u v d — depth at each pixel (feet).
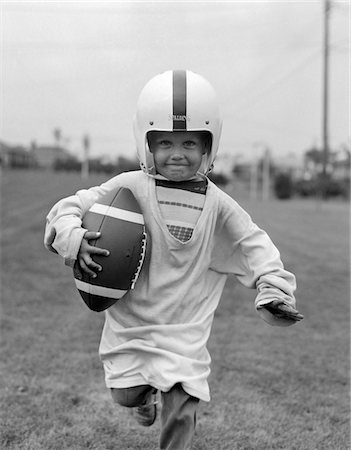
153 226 8.84
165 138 8.63
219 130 8.85
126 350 8.98
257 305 8.77
